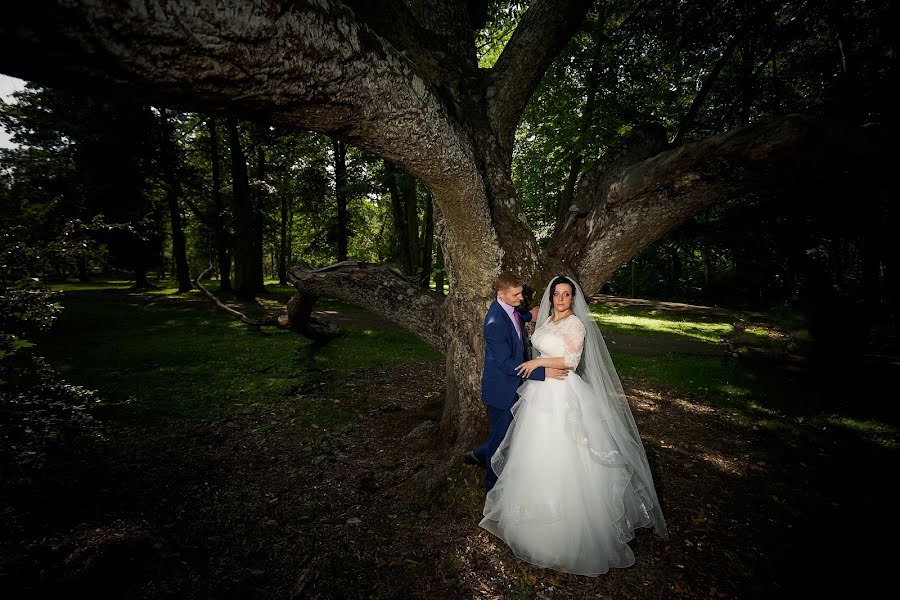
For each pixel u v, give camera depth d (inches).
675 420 213.5
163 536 117.0
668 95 333.4
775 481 151.2
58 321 481.4
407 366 321.7
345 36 61.1
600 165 157.0
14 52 38.2
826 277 248.7
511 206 143.5
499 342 123.6
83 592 94.1
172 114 738.2
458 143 97.4
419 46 132.7
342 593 96.5
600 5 259.0
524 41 146.9
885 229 135.8
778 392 260.2
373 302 179.3
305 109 65.1
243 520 125.3
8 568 98.7
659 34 235.1
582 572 102.1
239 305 674.8
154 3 40.6
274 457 168.9
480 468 136.6
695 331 498.3
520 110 155.0
